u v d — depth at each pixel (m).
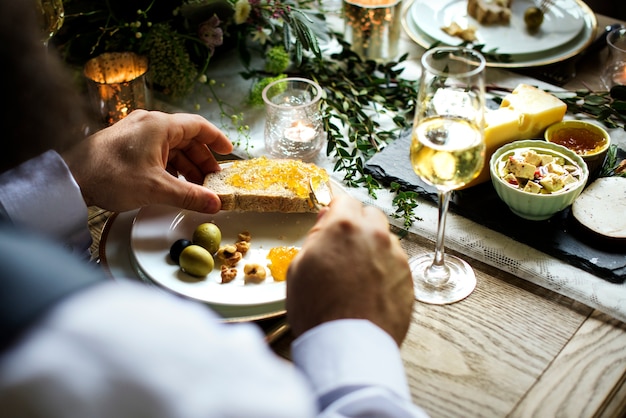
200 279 0.80
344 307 0.63
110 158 0.85
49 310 0.39
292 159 0.98
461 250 0.88
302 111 1.01
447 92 0.75
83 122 0.53
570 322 0.79
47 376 0.37
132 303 0.41
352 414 0.54
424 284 0.83
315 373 0.59
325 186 0.89
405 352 0.76
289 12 1.14
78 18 1.17
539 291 0.83
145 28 1.16
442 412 0.71
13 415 0.37
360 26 1.19
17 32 0.45
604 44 1.24
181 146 0.93
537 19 1.21
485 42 1.20
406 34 1.29
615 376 0.74
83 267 0.43
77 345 0.38
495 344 0.77
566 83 1.16
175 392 0.39
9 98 0.46
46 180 0.79
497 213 0.91
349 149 1.04
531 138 0.98
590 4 1.69
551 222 0.90
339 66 1.19
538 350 0.76
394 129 1.07
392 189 0.95
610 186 0.91
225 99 1.15
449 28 1.23
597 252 0.85
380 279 0.65
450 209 0.93
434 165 0.75
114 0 1.15
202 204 0.85
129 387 0.39
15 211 0.77
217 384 0.41
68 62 1.16
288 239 0.86
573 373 0.74
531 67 1.17
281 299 0.77
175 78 1.11
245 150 1.04
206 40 1.13
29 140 0.49
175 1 1.17
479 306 0.81
